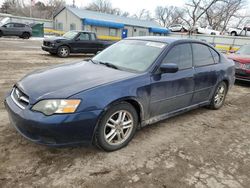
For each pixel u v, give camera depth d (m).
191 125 4.27
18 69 8.38
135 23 38.59
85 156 3.04
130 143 3.43
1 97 5.04
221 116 4.88
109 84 2.99
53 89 2.84
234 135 4.02
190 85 4.08
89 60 4.19
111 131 3.11
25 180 2.54
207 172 2.91
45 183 2.52
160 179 2.72
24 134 2.81
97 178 2.65
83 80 3.07
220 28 47.25
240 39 29.20
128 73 3.37
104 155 3.08
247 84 8.54
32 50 15.09
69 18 36.72
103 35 35.34
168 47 3.80
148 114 3.50
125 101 3.13
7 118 3.95
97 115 2.81
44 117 2.62
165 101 3.69
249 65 7.69
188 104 4.28
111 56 4.09
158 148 3.37
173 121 4.38
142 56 3.76
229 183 2.74
